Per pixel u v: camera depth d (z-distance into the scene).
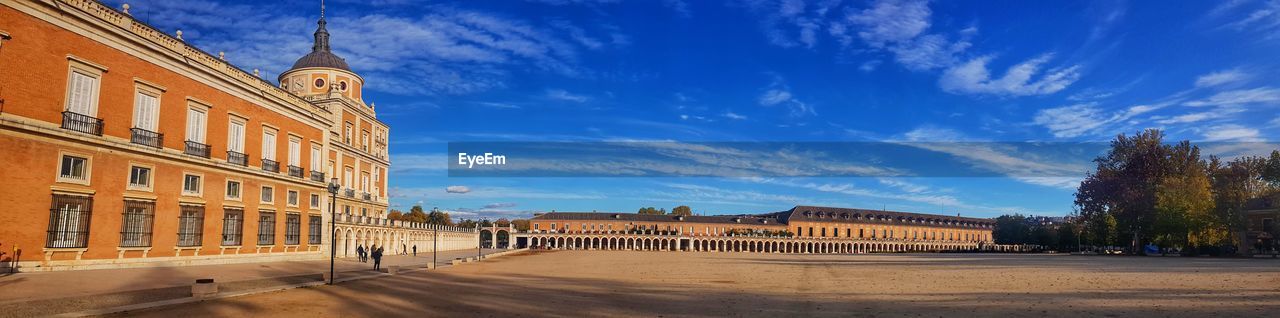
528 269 51.97
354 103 73.69
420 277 38.81
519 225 179.25
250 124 46.94
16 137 30.92
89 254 34.41
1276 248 89.62
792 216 192.50
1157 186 91.56
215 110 43.28
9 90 30.36
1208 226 87.00
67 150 33.28
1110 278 38.28
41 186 32.03
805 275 45.31
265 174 48.06
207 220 42.28
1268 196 90.06
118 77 35.91
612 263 67.94
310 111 54.97
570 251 138.00
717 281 38.44
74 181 33.66
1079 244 147.50
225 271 37.34
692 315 21.77
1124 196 94.12
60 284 26.91
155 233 38.31
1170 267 51.75
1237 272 42.88
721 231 186.62
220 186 43.53
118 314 19.61
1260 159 96.25
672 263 69.38
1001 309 22.69
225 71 44.44
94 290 25.23
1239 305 22.83
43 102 31.89
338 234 67.38
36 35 31.55
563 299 26.78
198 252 41.50
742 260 83.06
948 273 46.88
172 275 33.31
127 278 30.75
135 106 37.03
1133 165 95.81
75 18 33.38
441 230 110.75
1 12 29.92
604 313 22.23
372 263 53.88
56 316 18.23
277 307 22.41
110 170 35.59
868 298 27.23
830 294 29.30
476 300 25.92
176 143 39.84
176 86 39.94
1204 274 40.91
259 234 47.56
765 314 21.97
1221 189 94.50
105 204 35.31
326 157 57.66
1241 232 92.12
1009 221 179.12
